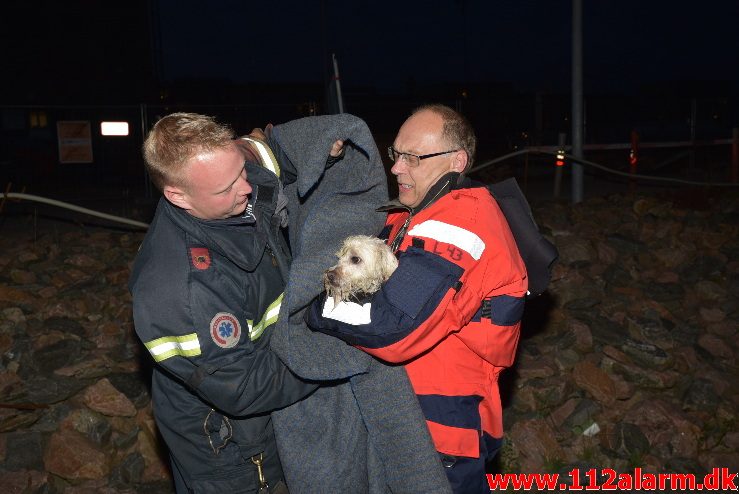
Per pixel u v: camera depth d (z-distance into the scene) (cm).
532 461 432
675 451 447
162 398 238
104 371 525
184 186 209
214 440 237
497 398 249
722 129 2298
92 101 2755
